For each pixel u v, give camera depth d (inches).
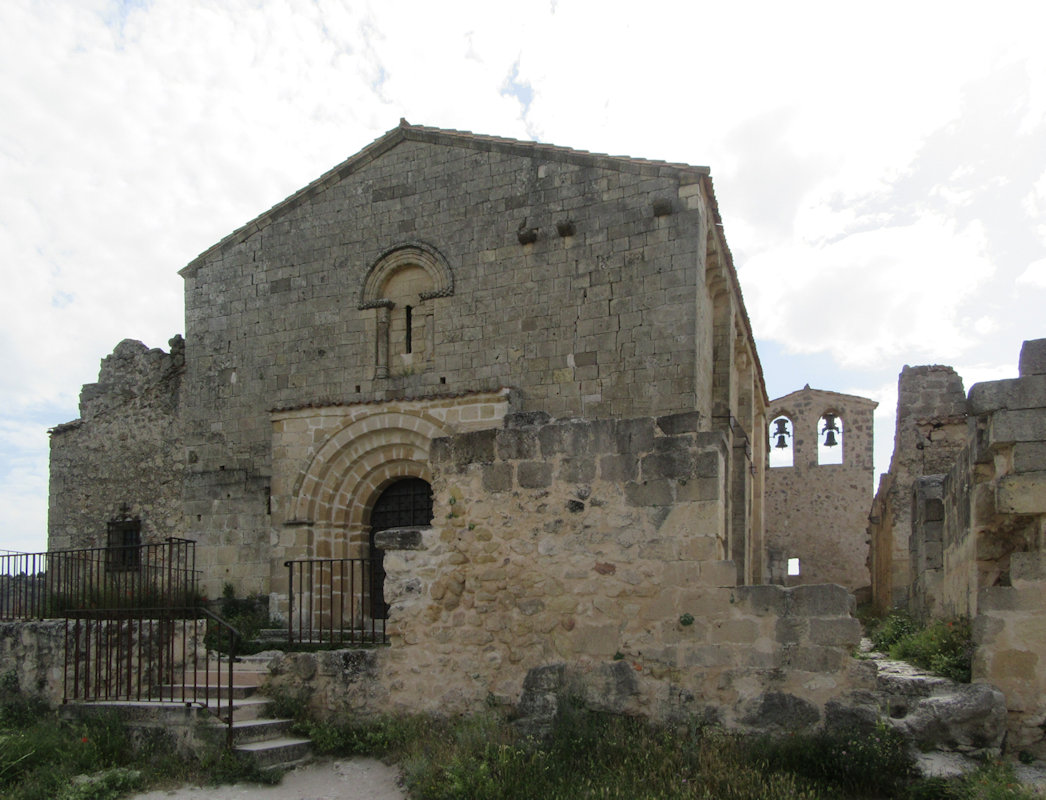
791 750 329.1
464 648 403.2
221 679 468.4
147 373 887.7
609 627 376.5
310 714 426.0
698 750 335.0
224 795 354.3
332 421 741.3
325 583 721.6
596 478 390.9
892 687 367.2
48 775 371.6
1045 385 348.2
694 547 367.9
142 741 406.6
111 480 883.4
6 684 489.4
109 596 727.1
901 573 777.6
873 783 310.5
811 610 346.9
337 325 779.4
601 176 695.1
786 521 1448.1
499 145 732.7
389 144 780.6
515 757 336.5
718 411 790.5
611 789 314.8
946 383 788.6
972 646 372.8
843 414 1459.2
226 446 807.1
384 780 364.2
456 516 416.5
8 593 620.1
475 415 691.4
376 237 777.6
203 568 791.1
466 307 729.0
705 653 358.3
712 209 717.9
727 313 805.9
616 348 670.5
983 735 325.1
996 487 352.5
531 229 710.5
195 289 845.2
